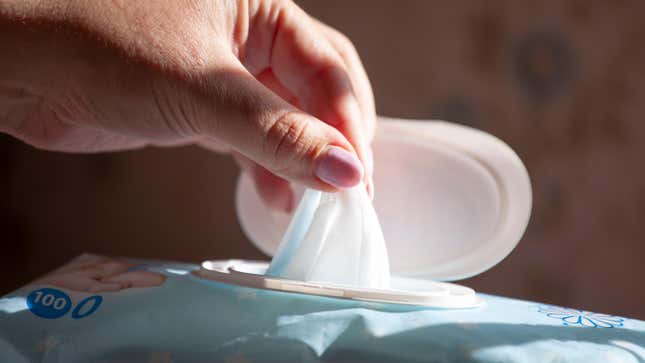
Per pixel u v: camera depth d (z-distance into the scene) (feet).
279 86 1.20
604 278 2.71
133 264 1.02
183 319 0.84
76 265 1.00
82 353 0.83
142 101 0.91
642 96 2.79
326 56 1.10
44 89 0.94
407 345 0.79
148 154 2.26
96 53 0.89
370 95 1.18
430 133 1.13
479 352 0.78
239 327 0.82
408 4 2.41
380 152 1.17
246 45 1.14
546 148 2.62
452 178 1.13
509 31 2.56
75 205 2.21
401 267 1.17
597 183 2.71
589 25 2.70
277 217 1.27
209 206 2.30
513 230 1.10
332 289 0.85
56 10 0.89
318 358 0.79
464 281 2.49
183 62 0.89
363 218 0.94
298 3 2.28
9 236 2.16
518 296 2.56
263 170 1.22
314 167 0.89
